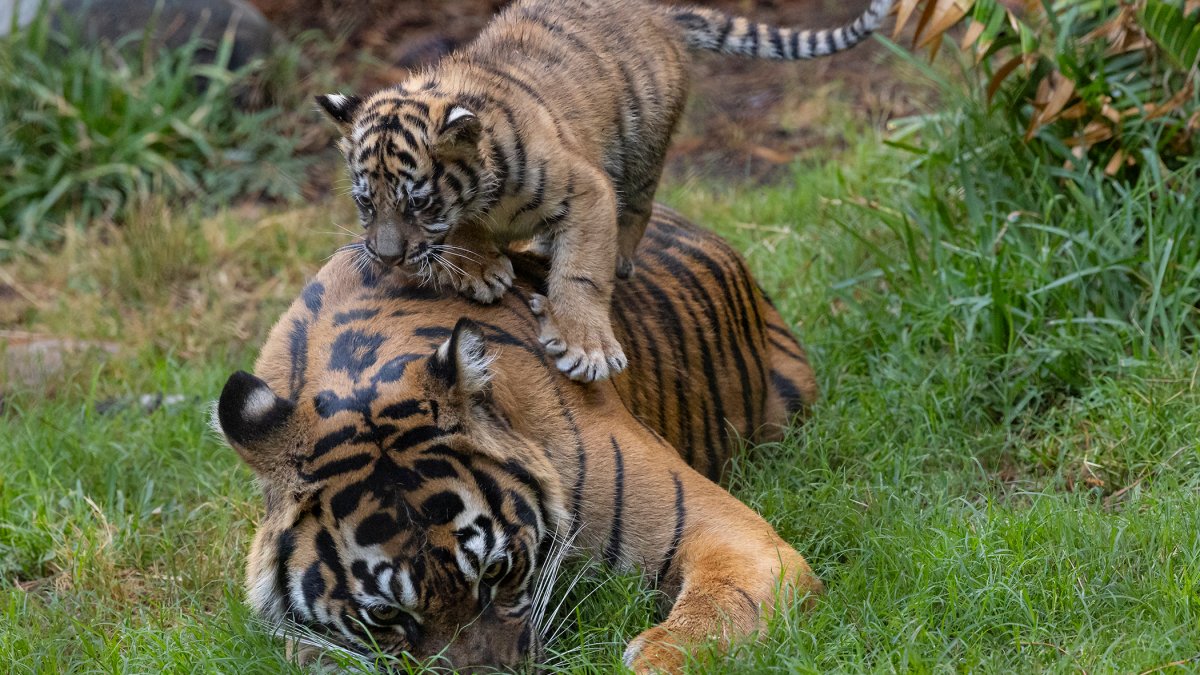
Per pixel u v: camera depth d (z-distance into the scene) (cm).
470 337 692
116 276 1491
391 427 671
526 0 1012
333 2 2133
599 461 751
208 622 759
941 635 688
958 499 869
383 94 898
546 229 852
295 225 1566
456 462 673
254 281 1485
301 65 1953
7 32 1791
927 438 971
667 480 758
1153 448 913
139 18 1830
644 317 903
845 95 1731
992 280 1031
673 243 988
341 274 816
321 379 720
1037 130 1134
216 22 1862
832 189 1389
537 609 715
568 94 908
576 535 741
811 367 1058
